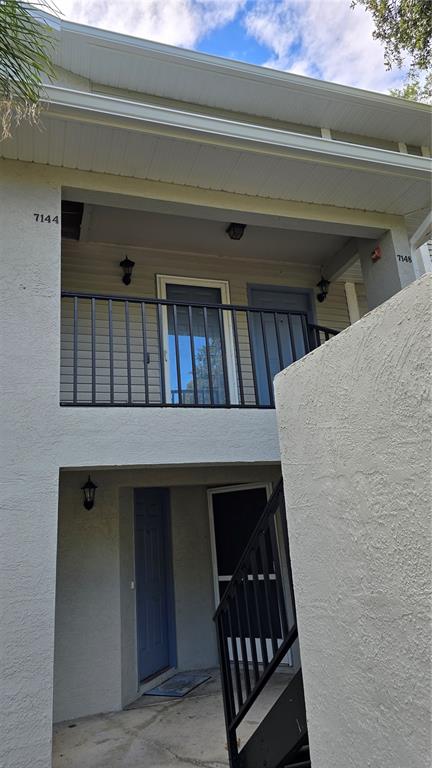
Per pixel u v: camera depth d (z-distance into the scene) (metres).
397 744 1.06
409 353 1.06
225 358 5.16
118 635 4.81
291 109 5.80
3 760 2.87
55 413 3.54
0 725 2.92
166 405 3.82
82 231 5.54
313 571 1.44
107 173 4.23
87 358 5.44
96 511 5.04
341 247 6.23
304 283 6.66
